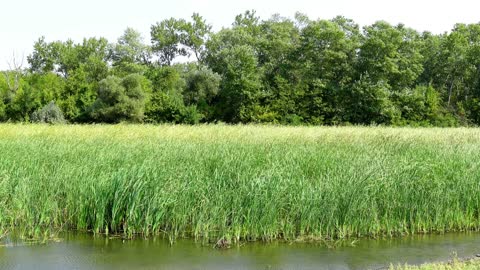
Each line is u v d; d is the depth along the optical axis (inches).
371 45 2176.4
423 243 386.6
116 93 2003.0
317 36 2329.0
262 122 2074.3
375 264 334.3
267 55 2672.2
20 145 598.2
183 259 341.4
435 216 421.1
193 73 2400.3
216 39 3051.2
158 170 423.5
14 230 398.9
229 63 2267.5
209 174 443.2
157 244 374.3
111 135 818.2
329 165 488.7
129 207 392.2
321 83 2176.4
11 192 402.6
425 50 2608.3
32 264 327.3
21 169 438.3
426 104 2172.7
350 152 573.3
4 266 322.3
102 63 2827.3
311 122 2118.6
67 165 464.8
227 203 389.4
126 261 335.9
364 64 2220.7
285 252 359.9
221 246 370.6
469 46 2501.2
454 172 459.2
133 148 591.2
